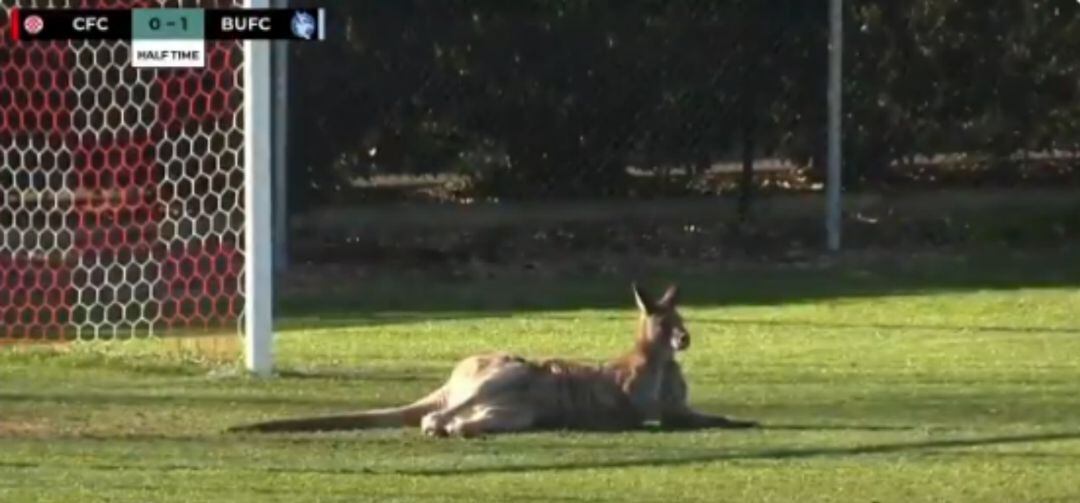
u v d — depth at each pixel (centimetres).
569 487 1304
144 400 1689
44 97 2458
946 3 2884
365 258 2655
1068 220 2859
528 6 2786
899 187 2916
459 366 1562
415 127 2755
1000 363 1909
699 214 2816
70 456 1416
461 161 2784
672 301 1561
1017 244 2814
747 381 1806
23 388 1748
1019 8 2905
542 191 2806
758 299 2397
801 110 2850
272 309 1984
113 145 2444
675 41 2823
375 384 1788
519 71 2789
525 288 2509
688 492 1291
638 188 2836
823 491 1297
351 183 2730
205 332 2103
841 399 1703
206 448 1449
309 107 2695
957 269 2645
